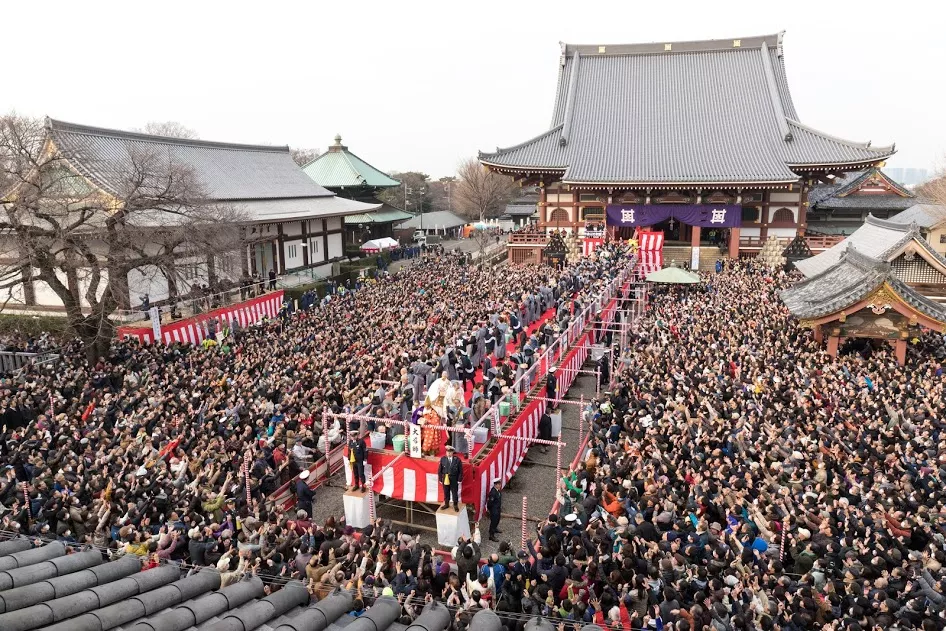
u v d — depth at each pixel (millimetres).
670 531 16109
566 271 48938
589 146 75562
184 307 42031
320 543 16672
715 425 22062
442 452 19922
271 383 26547
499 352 29281
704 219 68125
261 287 48531
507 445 22094
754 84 79625
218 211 41562
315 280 59562
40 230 32312
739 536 16188
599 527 15984
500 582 14695
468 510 21078
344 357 30656
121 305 40500
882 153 64000
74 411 24422
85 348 33594
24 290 45500
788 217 69562
